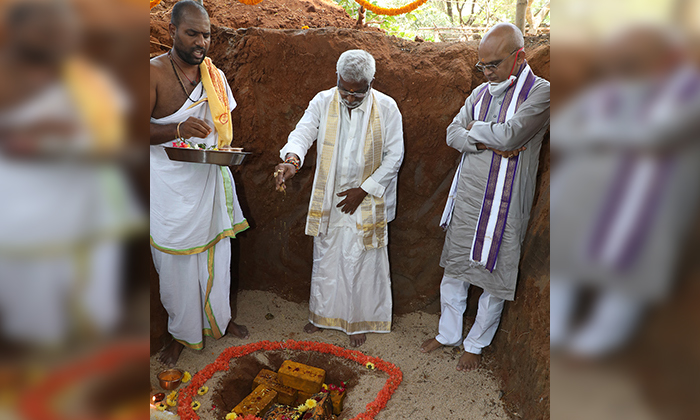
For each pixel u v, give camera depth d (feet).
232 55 11.30
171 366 9.66
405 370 9.75
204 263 9.78
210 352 10.18
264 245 12.44
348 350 10.25
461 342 10.42
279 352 10.32
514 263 8.71
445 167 11.21
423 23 19.62
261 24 12.53
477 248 8.92
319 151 10.22
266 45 11.04
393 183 10.62
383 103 10.12
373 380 9.41
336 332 11.09
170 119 8.79
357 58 9.01
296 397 9.20
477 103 9.18
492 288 9.00
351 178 10.15
